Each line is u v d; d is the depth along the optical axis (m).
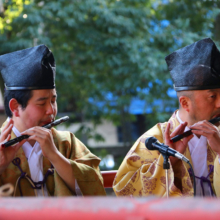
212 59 8.45
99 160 9.21
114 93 27.42
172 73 9.14
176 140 8.03
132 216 2.59
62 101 27.62
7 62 8.57
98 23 24.16
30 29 22.81
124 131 28.83
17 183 8.27
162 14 26.05
